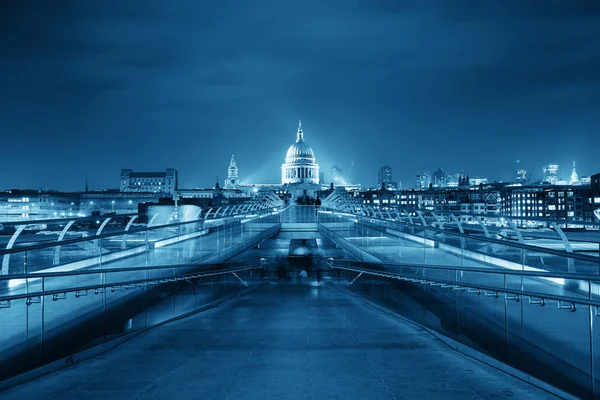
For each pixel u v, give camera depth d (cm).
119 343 1998
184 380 1422
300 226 8044
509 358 2002
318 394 1270
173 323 2500
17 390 1352
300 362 1631
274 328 2331
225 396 1264
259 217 10412
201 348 1898
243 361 1659
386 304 3431
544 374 1744
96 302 2425
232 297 3706
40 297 2045
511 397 1241
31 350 1923
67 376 1489
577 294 2380
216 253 4522
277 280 5069
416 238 5619
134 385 1378
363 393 1275
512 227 3062
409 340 2017
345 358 1689
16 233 2580
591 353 1469
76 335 2198
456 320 2616
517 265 3150
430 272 3522
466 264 3684
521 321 1961
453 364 1591
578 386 1570
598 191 14800
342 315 2770
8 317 1997
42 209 18925
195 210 8038
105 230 9925
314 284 4688
